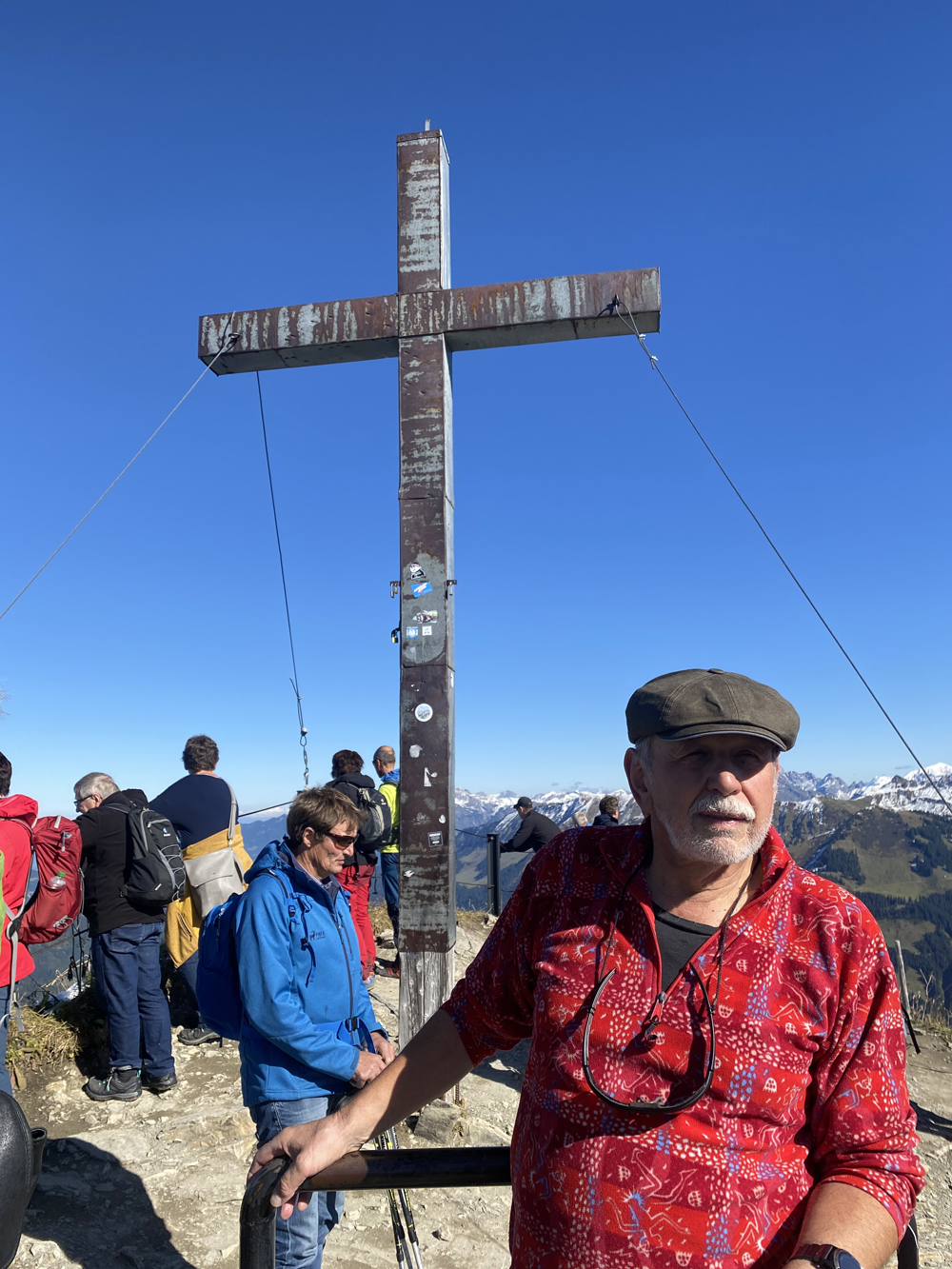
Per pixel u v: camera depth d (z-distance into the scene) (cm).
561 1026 138
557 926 147
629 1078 130
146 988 468
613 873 147
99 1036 500
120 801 475
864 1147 126
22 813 389
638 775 153
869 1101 127
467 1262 346
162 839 462
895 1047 131
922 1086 591
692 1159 124
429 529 473
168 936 553
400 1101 156
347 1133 150
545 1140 134
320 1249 285
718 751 137
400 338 483
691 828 134
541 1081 138
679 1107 125
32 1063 470
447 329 478
